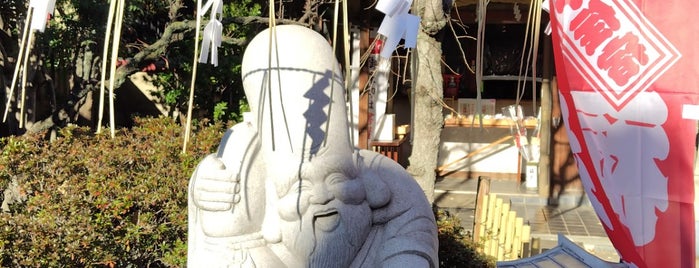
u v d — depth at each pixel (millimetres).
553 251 3904
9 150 5082
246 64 2746
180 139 5477
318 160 2633
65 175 5008
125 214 4945
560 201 10305
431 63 5215
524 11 10023
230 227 2670
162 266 5266
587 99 3258
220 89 8695
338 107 2689
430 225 2908
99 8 6719
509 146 11930
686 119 3041
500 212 6297
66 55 7477
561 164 10430
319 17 7270
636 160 3168
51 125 6957
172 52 8094
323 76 2658
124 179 4977
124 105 10297
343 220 2674
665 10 3047
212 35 2082
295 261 2723
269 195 2736
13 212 5000
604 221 3285
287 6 8102
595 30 3211
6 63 6977
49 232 4547
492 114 11359
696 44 3020
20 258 4492
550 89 10281
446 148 12133
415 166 5398
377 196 2773
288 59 2641
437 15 5070
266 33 2770
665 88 3072
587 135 3273
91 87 7008
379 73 9148
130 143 5645
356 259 2787
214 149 5496
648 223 3160
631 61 3137
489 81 11742
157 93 9109
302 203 2625
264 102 2670
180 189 5059
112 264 4699
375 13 8641
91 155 5191
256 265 2648
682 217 3088
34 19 1948
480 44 2412
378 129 9523
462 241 5574
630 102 3152
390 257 2748
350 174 2697
